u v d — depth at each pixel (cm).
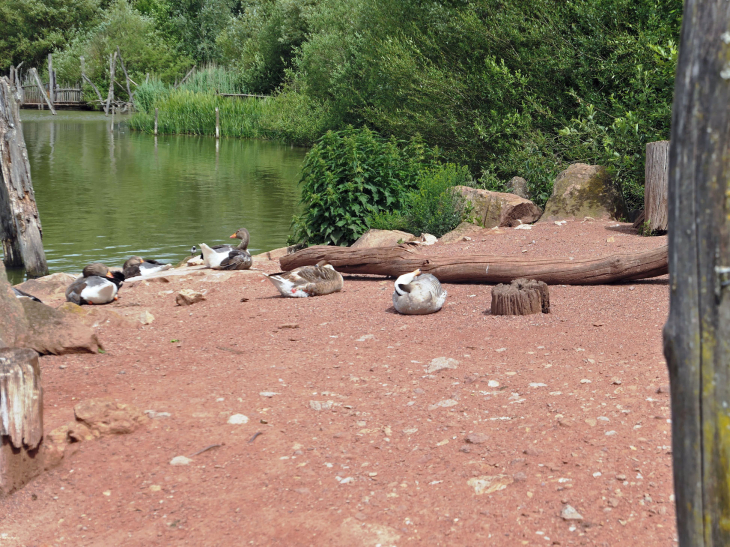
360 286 938
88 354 632
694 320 186
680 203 188
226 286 983
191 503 370
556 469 378
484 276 882
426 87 1780
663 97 1327
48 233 1546
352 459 412
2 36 6800
